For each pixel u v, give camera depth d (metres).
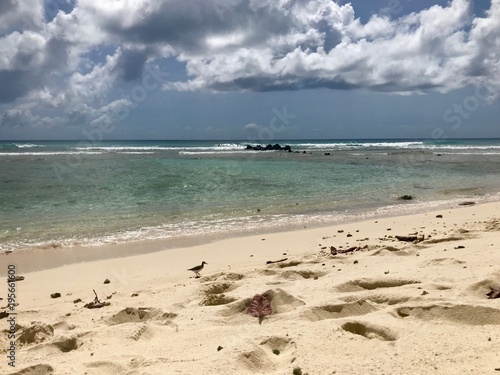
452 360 3.66
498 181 25.48
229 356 3.96
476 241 8.59
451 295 5.29
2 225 13.60
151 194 20.52
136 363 4.06
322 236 11.52
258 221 14.30
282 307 5.54
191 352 4.27
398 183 24.91
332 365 3.71
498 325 4.46
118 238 11.99
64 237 12.12
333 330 4.44
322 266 7.62
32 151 68.12
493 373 3.40
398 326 4.49
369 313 5.02
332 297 5.57
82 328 5.26
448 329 4.38
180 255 9.98
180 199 19.00
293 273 7.19
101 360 4.17
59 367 4.10
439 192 21.06
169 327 5.08
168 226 13.57
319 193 20.91
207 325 5.06
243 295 6.00
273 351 4.21
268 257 9.38
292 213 15.76
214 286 6.65
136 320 5.67
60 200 18.52
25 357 4.50
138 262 9.44
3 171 31.78
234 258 9.48
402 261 7.48
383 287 6.12
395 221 13.34
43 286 7.86
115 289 7.48
